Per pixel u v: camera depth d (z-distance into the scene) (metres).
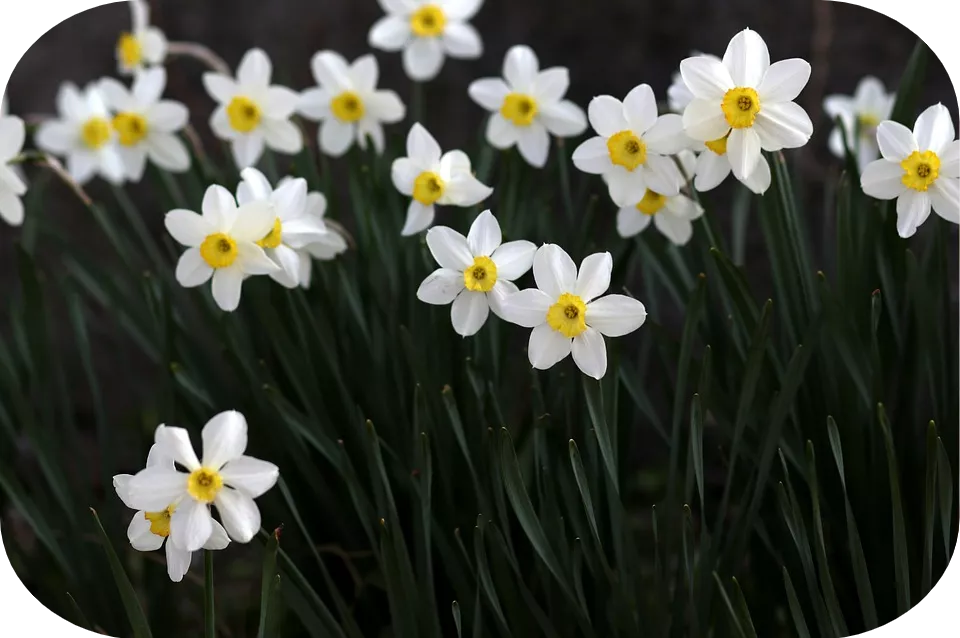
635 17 1.48
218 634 1.18
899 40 1.41
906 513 1.09
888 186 1.01
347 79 1.19
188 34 1.58
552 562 1.03
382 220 1.12
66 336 1.56
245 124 1.15
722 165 1.01
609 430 1.04
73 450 1.17
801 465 1.08
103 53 1.60
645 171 1.03
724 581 1.06
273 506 1.13
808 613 1.10
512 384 1.21
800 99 1.42
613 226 1.13
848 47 1.42
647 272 1.15
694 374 1.10
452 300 1.00
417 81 1.25
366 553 1.13
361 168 1.14
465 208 1.11
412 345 1.07
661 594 1.06
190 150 1.20
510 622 1.08
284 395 1.15
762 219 1.06
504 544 1.05
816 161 1.43
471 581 1.09
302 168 1.18
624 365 1.10
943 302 1.08
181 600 1.20
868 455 1.09
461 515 1.11
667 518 1.07
